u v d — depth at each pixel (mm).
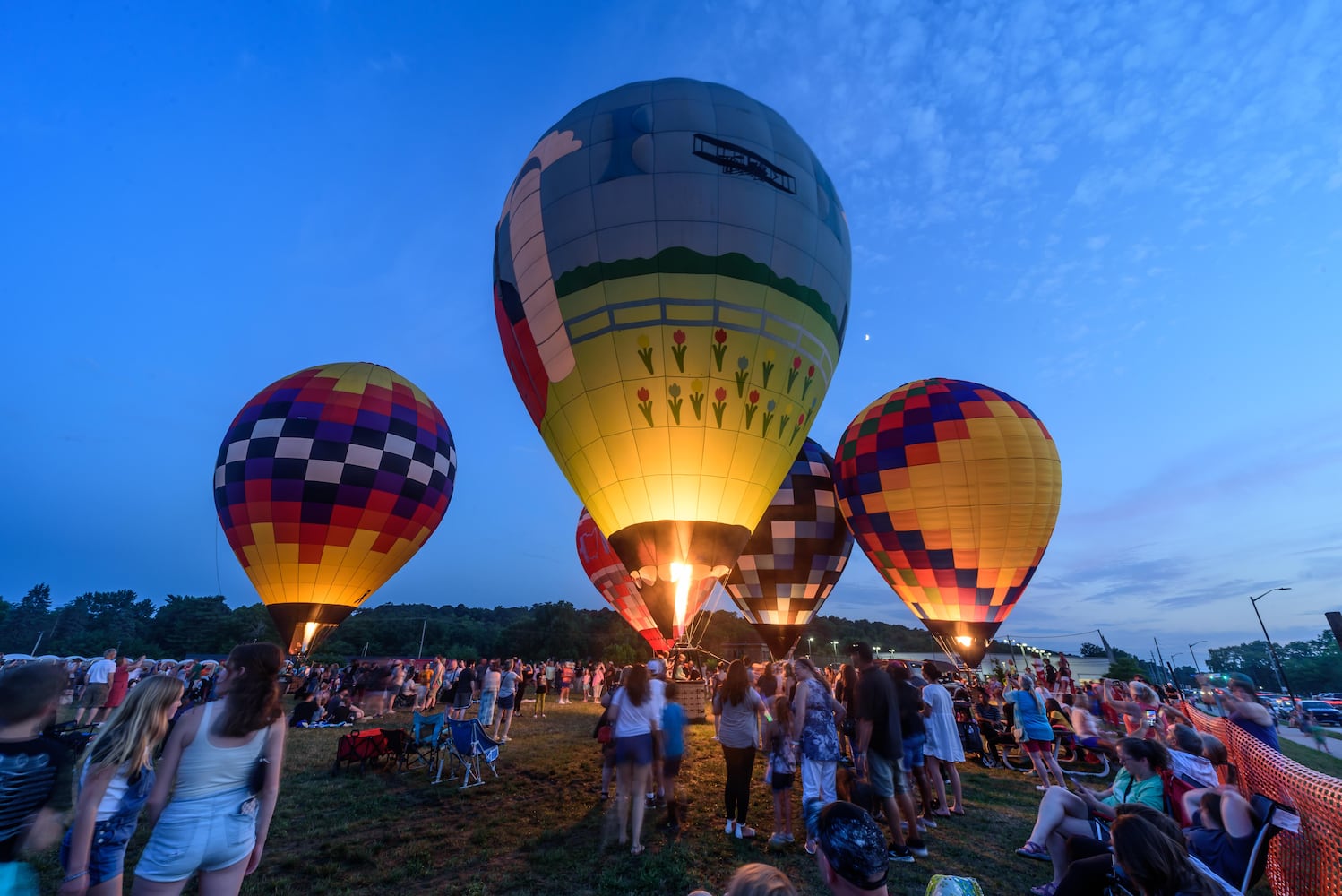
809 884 4723
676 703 6281
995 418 18781
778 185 12570
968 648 17953
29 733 2590
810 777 5277
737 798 5672
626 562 12188
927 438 18812
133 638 82312
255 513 18844
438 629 82938
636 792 5422
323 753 9781
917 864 5145
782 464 12492
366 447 19953
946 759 6633
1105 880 2846
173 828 2637
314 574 19172
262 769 2900
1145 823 2527
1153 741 4652
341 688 18438
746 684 5883
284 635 19234
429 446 21516
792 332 12227
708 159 12258
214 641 79562
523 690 15625
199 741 2775
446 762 8727
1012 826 6199
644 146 12281
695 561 11672
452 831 6008
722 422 11617
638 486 11812
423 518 21094
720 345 11609
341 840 5734
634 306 11641
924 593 18750
